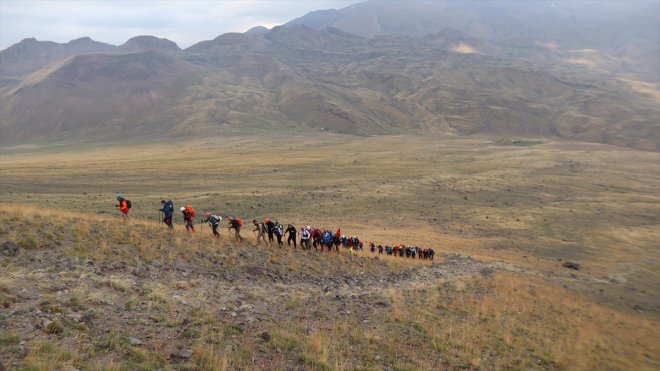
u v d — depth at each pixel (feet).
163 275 59.41
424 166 500.33
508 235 257.34
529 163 546.67
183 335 39.47
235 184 347.56
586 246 247.29
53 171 360.07
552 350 68.18
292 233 102.47
